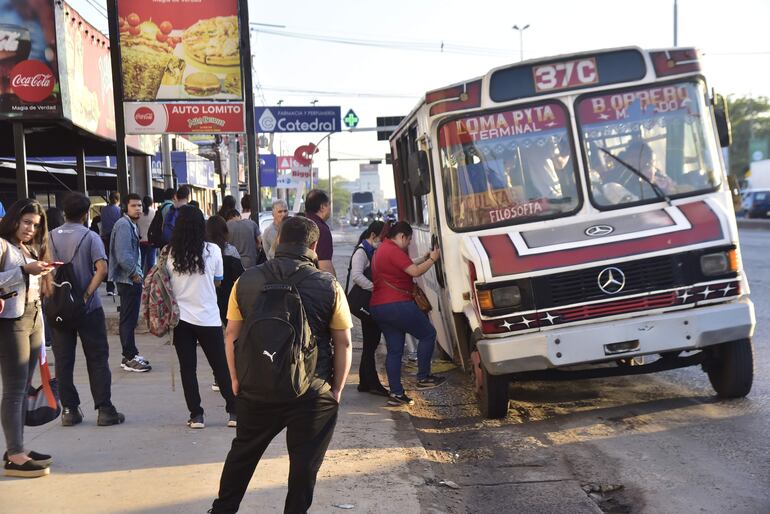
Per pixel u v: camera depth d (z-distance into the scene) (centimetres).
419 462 594
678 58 754
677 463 586
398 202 1137
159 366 963
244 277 418
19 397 542
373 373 838
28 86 1246
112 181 2547
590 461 607
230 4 1298
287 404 403
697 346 665
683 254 672
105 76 1516
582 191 738
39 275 546
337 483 542
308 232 428
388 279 785
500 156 748
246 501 501
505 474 594
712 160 751
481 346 673
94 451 609
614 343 660
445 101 748
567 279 667
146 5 1284
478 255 685
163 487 526
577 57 749
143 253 1412
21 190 1270
